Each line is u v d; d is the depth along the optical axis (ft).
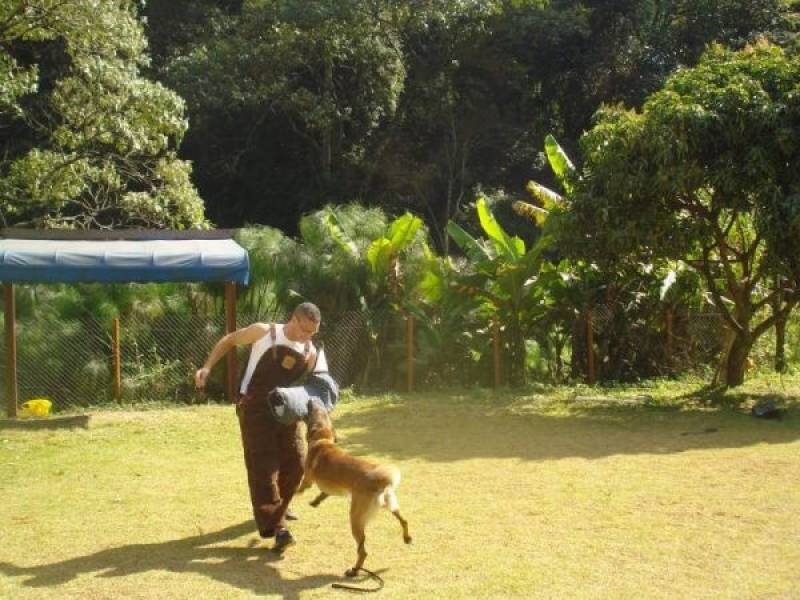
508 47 105.91
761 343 52.95
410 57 104.22
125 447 34.09
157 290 48.29
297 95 92.99
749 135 39.75
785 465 29.50
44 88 70.79
